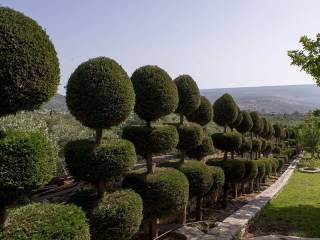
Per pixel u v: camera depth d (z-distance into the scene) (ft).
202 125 35.14
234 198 46.91
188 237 25.89
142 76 23.88
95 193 19.43
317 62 41.57
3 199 10.89
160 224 29.45
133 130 23.39
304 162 119.55
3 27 10.73
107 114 18.06
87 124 18.39
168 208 23.18
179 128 29.30
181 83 30.12
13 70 10.71
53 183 30.81
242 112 51.39
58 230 11.92
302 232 31.94
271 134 74.28
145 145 23.04
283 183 65.05
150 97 23.52
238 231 28.37
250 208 37.91
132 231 18.21
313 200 49.01
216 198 42.73
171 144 23.94
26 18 11.67
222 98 42.63
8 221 12.01
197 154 34.81
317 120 54.24
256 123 58.23
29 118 29.94
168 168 26.02
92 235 16.92
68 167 18.17
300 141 134.82
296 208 42.83
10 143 10.78
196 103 30.68
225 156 41.70
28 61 11.04
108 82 18.20
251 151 56.54
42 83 11.50
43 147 11.57
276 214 39.11
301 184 68.18
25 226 11.67
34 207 13.51
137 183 22.76
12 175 10.77
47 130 30.48
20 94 10.96
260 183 63.52
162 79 24.13
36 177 11.30
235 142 40.98
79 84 18.16
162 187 22.71
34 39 11.32
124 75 19.16
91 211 17.31
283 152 110.42
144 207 22.70
